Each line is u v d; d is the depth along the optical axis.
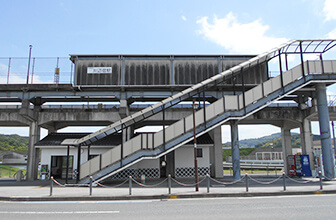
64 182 18.47
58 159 22.23
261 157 61.00
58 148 21.25
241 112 17.00
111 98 23.19
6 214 8.09
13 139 102.50
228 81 20.81
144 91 20.95
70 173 21.66
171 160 23.25
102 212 8.23
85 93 20.92
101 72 20.91
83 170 16.14
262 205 9.10
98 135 17.33
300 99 23.19
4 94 20.58
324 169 17.88
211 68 21.12
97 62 21.09
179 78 20.92
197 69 21.09
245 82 20.80
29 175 20.47
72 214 7.98
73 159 21.27
